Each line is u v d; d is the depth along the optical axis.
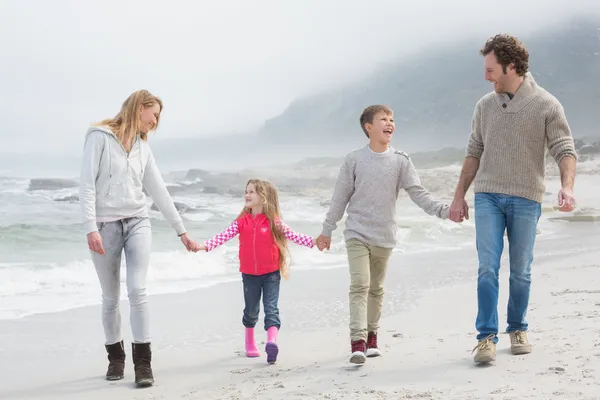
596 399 3.04
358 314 4.33
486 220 4.07
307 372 4.29
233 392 3.88
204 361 4.86
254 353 4.98
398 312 6.70
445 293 8.00
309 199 31.70
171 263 10.48
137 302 4.22
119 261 4.37
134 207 4.33
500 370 3.75
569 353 3.99
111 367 4.39
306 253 12.38
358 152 4.55
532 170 4.01
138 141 4.39
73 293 8.19
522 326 4.14
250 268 4.81
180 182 42.16
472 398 3.25
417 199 4.48
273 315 4.77
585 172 39.56
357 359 4.22
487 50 4.05
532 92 4.01
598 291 7.04
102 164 4.24
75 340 5.68
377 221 4.46
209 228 20.02
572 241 15.34
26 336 5.81
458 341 4.93
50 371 4.64
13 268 9.76
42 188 35.41
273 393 3.77
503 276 9.16
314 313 6.85
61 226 17.52
